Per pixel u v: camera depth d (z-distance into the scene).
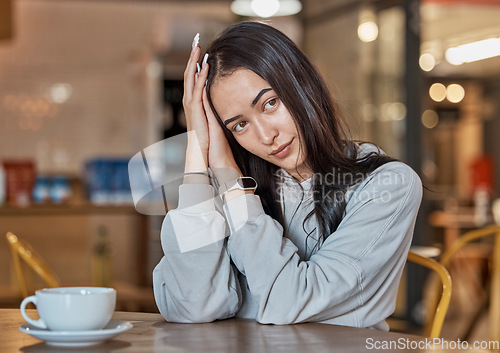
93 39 7.59
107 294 1.07
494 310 4.28
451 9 6.81
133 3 7.67
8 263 5.17
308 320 1.33
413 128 5.06
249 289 1.41
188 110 1.46
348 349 1.06
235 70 1.40
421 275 4.98
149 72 6.62
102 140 7.60
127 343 1.10
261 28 1.42
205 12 7.84
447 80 10.55
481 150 11.55
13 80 7.41
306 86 1.42
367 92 5.42
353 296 1.37
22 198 4.08
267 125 1.41
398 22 5.14
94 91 7.59
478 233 2.46
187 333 1.21
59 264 5.28
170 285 1.36
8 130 7.38
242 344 1.10
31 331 1.04
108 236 5.96
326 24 5.86
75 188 6.45
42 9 7.46
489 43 7.80
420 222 5.23
